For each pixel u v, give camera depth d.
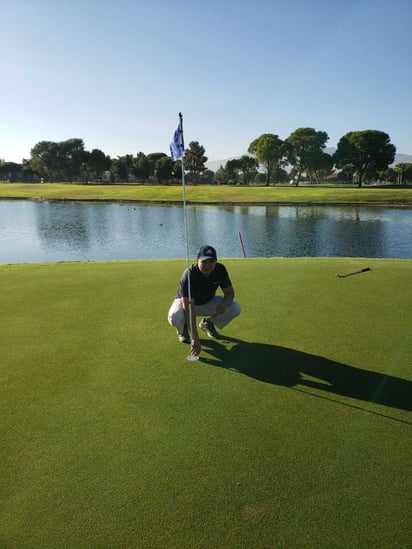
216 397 3.37
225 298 4.42
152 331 4.77
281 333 4.70
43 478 2.48
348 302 5.75
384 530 2.11
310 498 2.32
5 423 3.03
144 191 60.41
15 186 79.88
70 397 3.38
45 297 6.14
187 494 2.35
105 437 2.87
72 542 2.05
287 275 7.35
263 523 2.16
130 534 2.10
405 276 7.21
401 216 32.59
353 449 2.73
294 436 2.87
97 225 29.38
